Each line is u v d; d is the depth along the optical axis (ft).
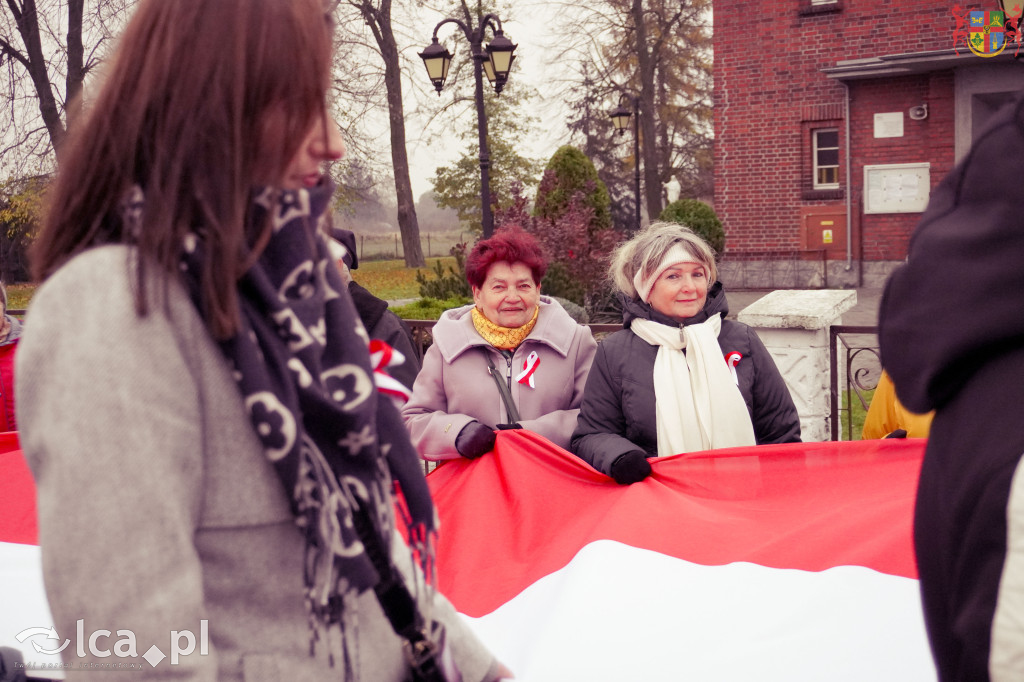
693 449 11.27
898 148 62.59
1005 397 3.27
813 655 7.06
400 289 86.12
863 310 48.44
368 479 3.43
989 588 3.18
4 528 9.79
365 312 11.91
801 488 10.18
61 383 2.82
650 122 113.39
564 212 51.85
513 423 12.08
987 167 3.48
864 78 62.39
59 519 2.77
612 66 113.60
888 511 9.09
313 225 3.37
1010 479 3.12
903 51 62.03
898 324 3.75
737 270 68.08
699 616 7.70
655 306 11.93
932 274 3.56
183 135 3.06
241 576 3.21
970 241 3.42
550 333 12.82
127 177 3.10
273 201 3.20
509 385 12.66
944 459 3.49
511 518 10.44
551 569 9.20
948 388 3.57
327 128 3.45
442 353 12.80
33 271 3.25
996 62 58.18
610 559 8.64
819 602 7.74
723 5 66.90
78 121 3.28
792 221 66.59
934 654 3.66
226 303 3.00
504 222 45.42
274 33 3.20
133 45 3.19
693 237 11.85
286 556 3.27
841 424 21.80
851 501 9.72
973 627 3.24
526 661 7.33
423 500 3.84
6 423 13.16
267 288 3.15
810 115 65.16
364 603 3.65
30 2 50.21
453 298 38.70
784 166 66.54
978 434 3.30
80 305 2.91
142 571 2.80
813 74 64.85
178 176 3.04
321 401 3.21
